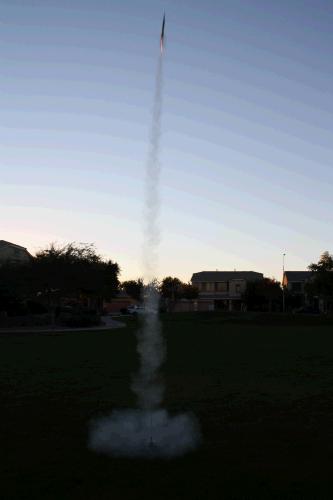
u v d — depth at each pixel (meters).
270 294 92.12
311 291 75.94
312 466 9.40
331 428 12.16
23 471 9.12
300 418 13.16
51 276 52.00
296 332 46.16
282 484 8.48
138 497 7.95
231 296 110.00
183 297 108.19
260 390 17.00
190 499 7.87
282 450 10.38
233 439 11.18
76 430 11.99
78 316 54.81
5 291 55.06
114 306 117.62
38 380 19.09
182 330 48.91
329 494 8.06
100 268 60.47
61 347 31.80
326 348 31.03
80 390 17.09
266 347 31.64
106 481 8.62
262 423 12.62
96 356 26.75
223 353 28.20
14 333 45.47
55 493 8.11
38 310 65.50
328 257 72.94
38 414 13.67
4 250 68.88
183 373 20.80
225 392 16.69
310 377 19.80
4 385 18.06
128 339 37.59
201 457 9.91
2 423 12.72
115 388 17.47
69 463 9.55
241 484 8.48
